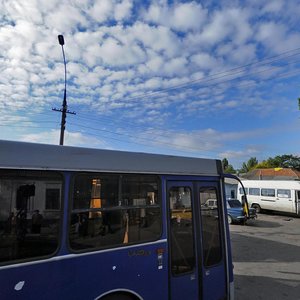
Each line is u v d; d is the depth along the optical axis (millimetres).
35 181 3434
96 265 3738
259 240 14695
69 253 3551
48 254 3408
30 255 3293
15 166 3309
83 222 3723
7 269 3121
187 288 4715
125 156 4277
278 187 26078
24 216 3311
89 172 3867
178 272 4633
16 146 3365
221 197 5633
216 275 5219
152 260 4305
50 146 3607
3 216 3184
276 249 12438
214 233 5375
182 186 4980
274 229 18766
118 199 4105
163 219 4562
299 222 22469
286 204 25281
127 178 4250
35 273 3285
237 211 20781
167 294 4422
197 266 4930
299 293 6934
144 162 4492
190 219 4992
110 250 3887
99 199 3916
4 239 3156
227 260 5461
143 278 4168
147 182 4492
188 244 4875
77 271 3580
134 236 4191
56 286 3408
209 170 5496
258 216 25922
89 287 3648
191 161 5203
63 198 3600
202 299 4926
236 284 7602
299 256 11094
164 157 4781
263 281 7875
